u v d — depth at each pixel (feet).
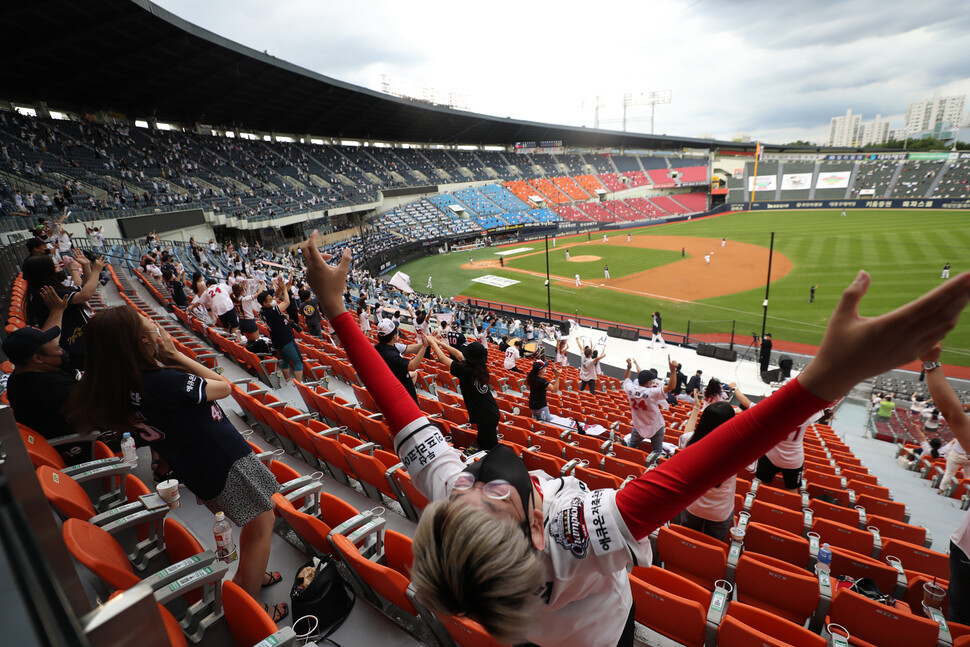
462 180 239.30
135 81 119.85
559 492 4.13
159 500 11.25
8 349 12.42
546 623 3.77
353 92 165.17
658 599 11.73
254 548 10.03
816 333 81.10
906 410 56.75
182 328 39.52
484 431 15.84
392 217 194.18
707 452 3.05
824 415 37.78
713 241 160.66
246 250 120.16
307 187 171.94
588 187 274.16
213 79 128.98
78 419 8.68
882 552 16.67
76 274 17.89
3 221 63.77
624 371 66.90
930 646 11.46
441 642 10.21
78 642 1.91
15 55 93.81
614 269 134.41
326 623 10.82
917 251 120.67
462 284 135.44
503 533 2.97
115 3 84.38
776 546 15.66
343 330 4.87
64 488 10.35
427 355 42.50
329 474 19.31
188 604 10.17
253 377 30.53
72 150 109.09
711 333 84.43
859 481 25.62
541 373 30.07
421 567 3.20
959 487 28.17
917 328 1.92
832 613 12.61
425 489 4.48
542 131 277.85
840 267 113.80
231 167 152.25
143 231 98.17
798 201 215.10
